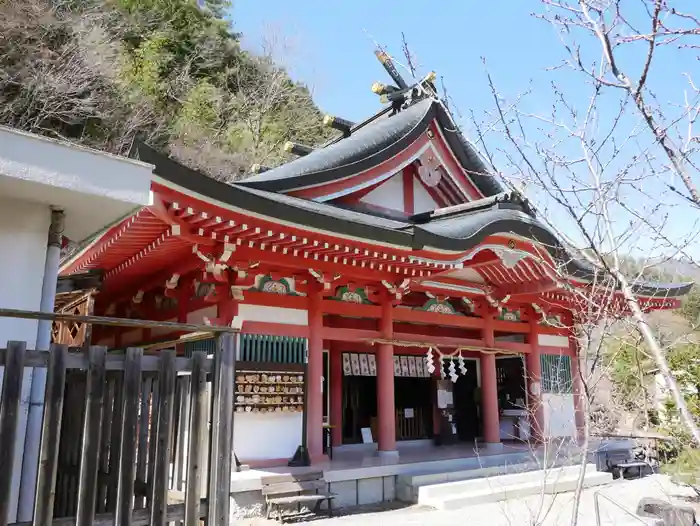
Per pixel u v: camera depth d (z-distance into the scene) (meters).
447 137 14.35
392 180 14.10
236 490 9.18
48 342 5.46
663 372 3.09
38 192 5.06
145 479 4.43
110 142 25.42
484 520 9.67
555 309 17.03
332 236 10.14
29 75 21.95
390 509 10.61
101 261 11.47
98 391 3.86
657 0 2.83
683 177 2.94
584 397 4.40
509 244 12.59
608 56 3.02
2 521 3.40
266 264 10.82
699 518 9.76
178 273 11.23
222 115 36.19
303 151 15.83
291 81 44.34
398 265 11.70
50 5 24.95
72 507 5.12
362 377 15.95
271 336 10.99
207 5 42.59
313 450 11.08
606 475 13.85
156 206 8.18
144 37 34.47
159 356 4.20
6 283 5.21
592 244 3.43
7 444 3.48
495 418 14.74
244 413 10.43
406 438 16.33
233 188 8.59
